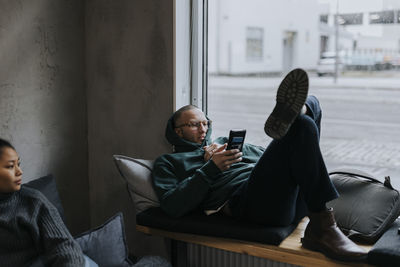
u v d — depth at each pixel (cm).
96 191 261
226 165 180
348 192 184
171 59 229
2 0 204
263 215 172
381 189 179
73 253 153
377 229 167
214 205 184
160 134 237
